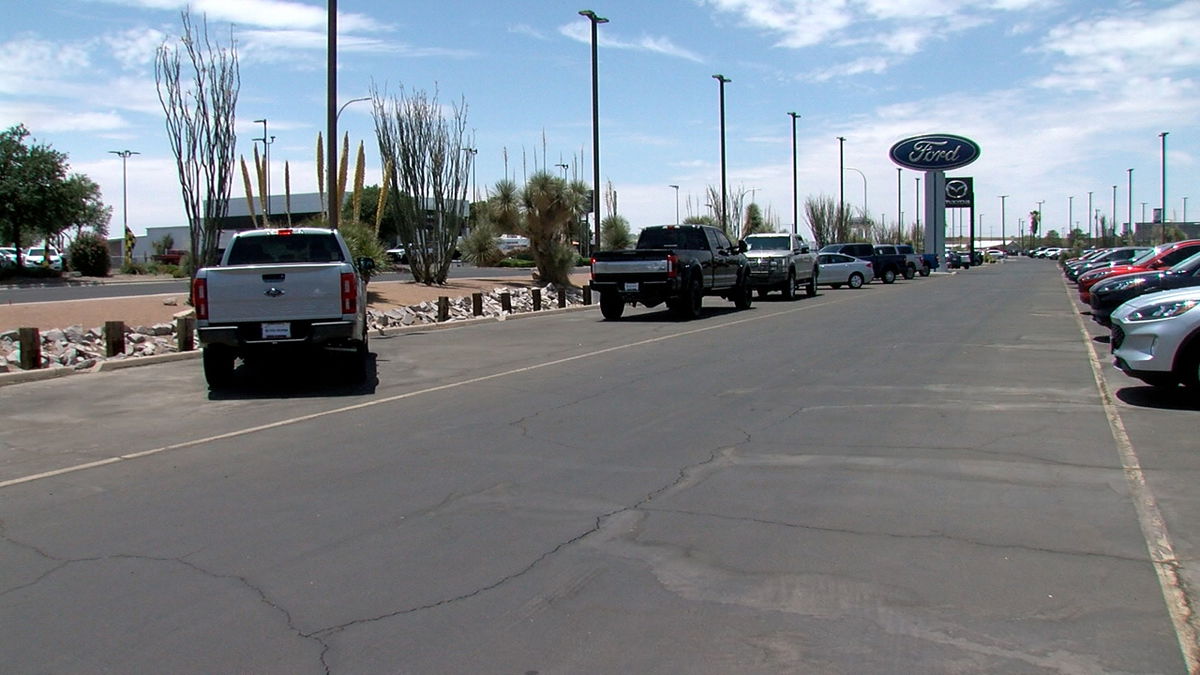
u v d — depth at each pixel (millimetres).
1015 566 5664
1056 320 23000
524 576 5586
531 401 11539
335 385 13164
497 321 24031
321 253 14078
